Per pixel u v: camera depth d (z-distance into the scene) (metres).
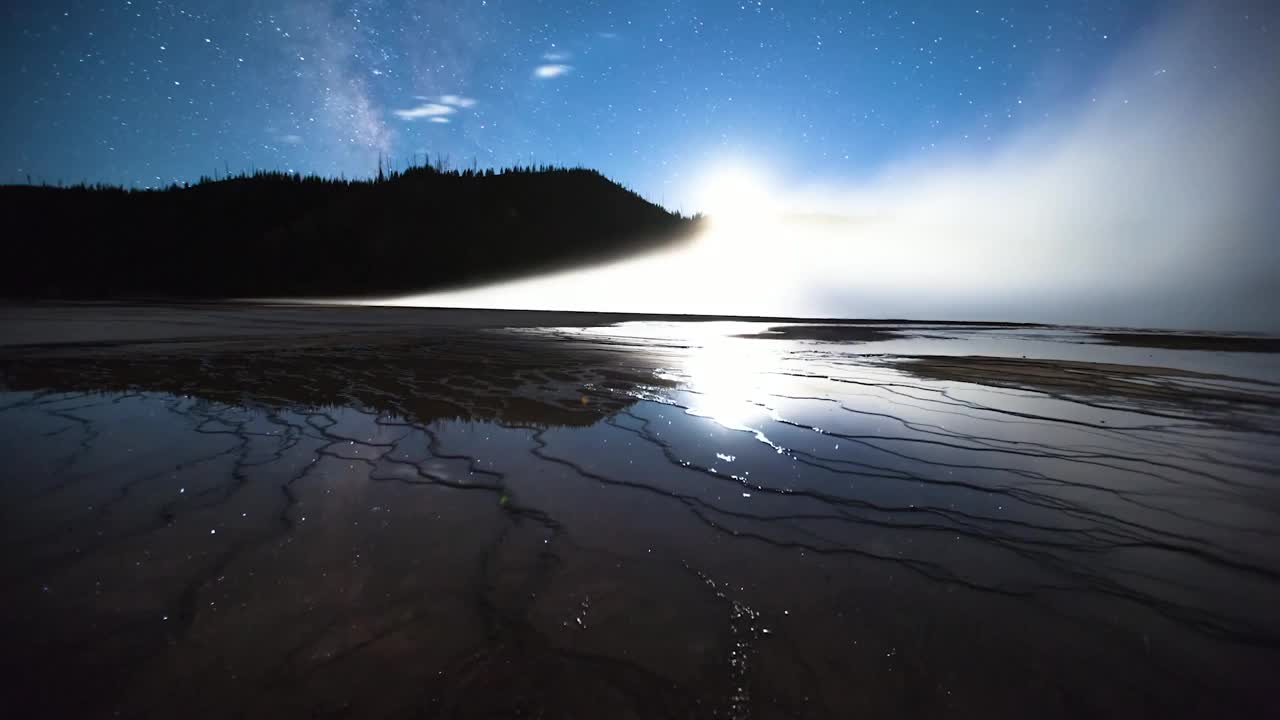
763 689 1.01
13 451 2.39
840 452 2.65
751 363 6.12
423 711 0.93
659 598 1.31
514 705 0.95
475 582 1.36
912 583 1.41
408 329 11.09
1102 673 1.07
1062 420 3.42
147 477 2.09
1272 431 3.15
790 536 1.69
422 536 1.62
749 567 1.48
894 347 8.58
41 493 1.90
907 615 1.26
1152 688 1.02
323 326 11.35
